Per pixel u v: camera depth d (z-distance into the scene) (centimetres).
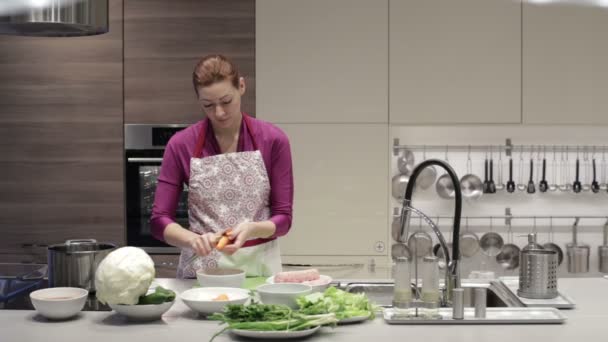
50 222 362
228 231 206
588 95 361
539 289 205
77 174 361
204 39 357
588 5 359
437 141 409
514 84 361
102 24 227
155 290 187
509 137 407
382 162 360
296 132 360
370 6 358
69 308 180
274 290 196
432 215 412
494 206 414
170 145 235
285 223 231
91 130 359
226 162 232
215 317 167
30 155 361
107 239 362
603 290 224
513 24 359
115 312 190
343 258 362
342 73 359
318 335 167
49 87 359
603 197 413
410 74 359
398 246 406
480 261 412
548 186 406
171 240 218
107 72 357
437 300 182
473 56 359
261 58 358
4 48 359
